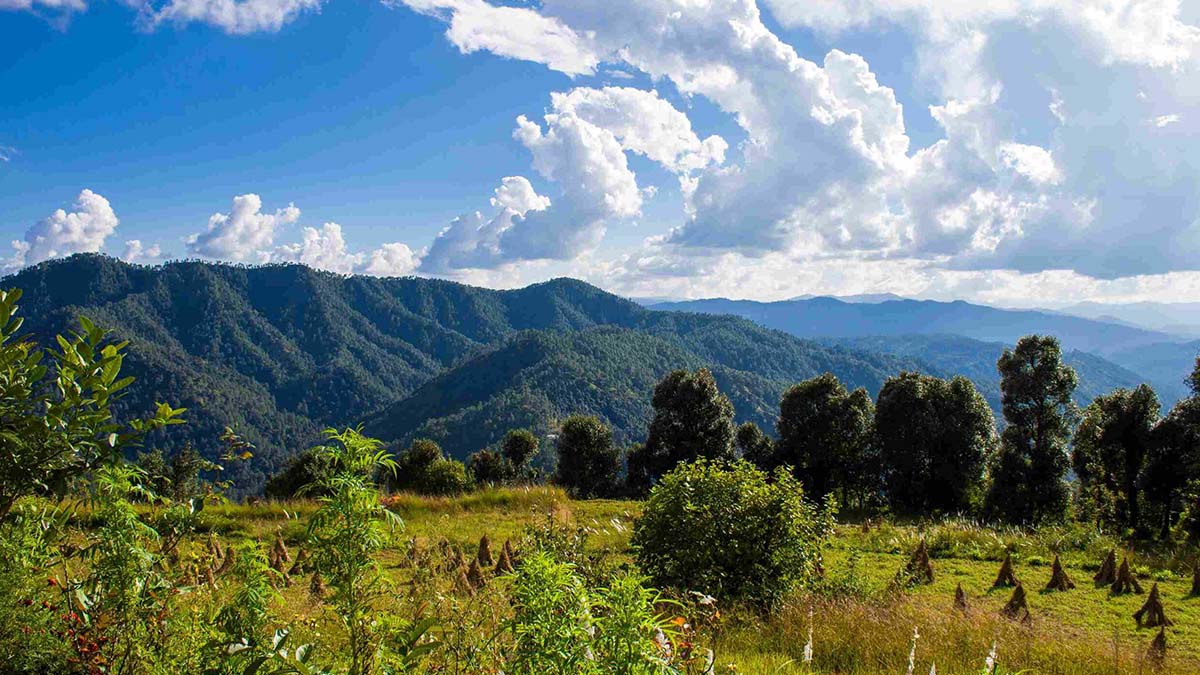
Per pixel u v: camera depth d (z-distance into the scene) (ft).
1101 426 115.24
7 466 9.81
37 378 10.09
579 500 79.66
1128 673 27.09
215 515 49.06
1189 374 102.78
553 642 9.77
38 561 11.09
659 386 170.19
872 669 25.89
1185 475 101.45
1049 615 37.99
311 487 9.55
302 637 12.62
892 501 140.56
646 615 10.20
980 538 58.23
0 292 10.23
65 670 10.12
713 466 36.09
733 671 17.72
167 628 10.82
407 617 13.76
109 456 10.19
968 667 26.48
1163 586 44.83
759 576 33.71
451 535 51.62
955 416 135.33
